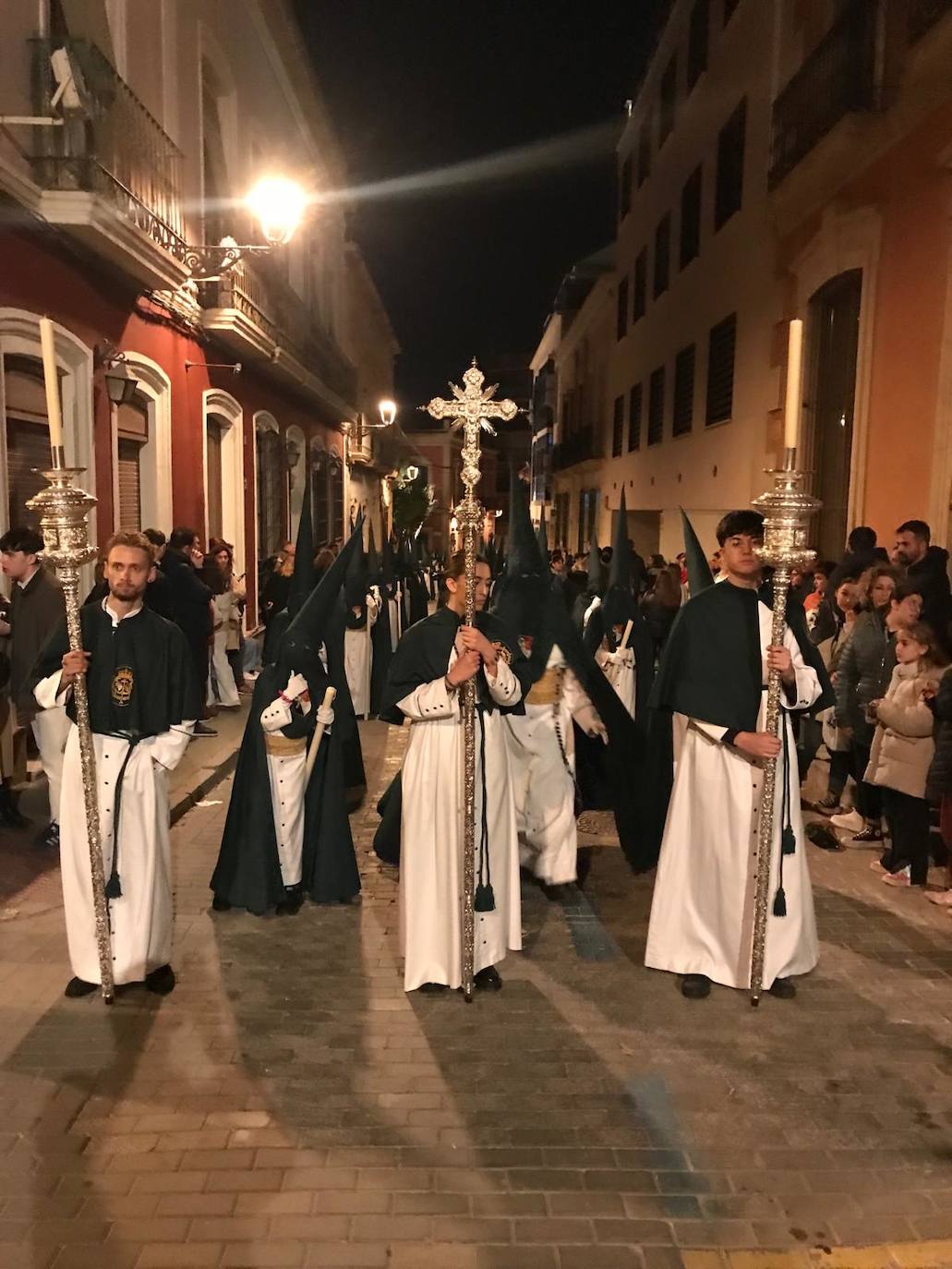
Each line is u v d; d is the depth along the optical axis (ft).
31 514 27.20
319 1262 9.24
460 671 13.41
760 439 43.68
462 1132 11.14
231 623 36.73
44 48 26.25
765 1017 13.78
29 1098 11.70
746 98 46.03
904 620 18.61
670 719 18.57
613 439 83.71
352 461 91.71
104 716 13.75
